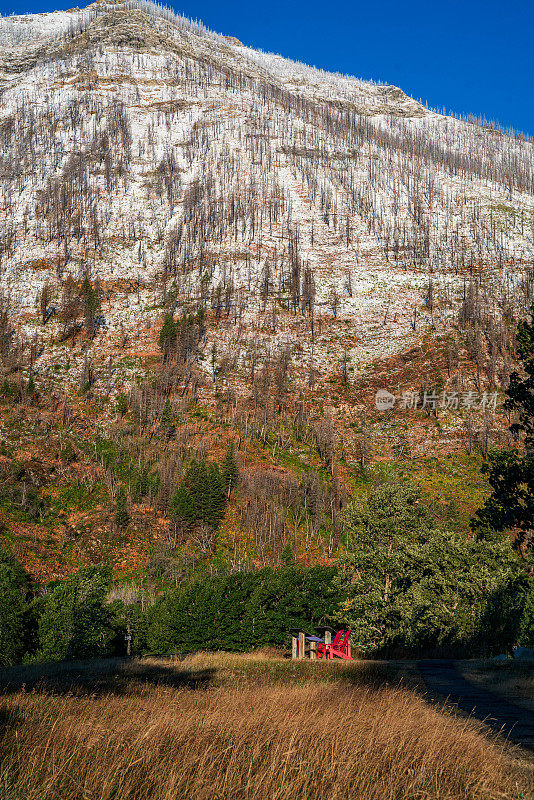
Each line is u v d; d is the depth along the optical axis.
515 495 22.47
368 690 13.52
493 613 33.03
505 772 6.88
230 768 6.32
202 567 75.56
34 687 14.41
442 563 38.16
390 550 40.44
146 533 81.69
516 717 10.77
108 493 89.00
